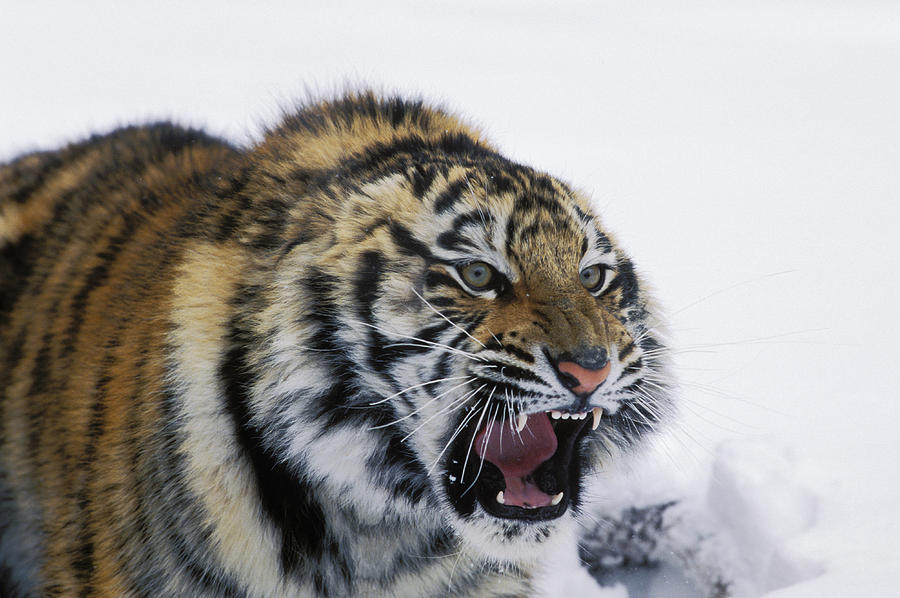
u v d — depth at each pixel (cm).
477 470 629
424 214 623
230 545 616
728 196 2159
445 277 616
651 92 3662
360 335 608
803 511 845
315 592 639
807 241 1809
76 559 642
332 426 615
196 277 627
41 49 4391
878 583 669
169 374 616
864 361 1222
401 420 619
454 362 611
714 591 859
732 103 3406
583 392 601
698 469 936
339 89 833
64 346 689
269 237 623
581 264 651
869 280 1573
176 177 774
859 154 2578
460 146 709
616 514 901
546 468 647
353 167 649
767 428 1015
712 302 1495
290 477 623
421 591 666
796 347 1294
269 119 778
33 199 806
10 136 2386
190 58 4328
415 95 808
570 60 4525
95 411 644
